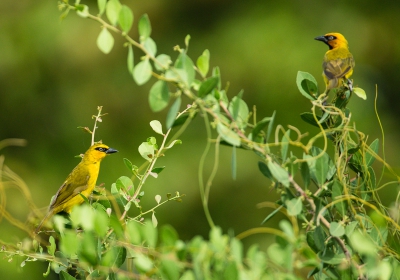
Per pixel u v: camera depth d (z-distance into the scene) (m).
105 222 3.71
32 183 17.34
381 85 18.48
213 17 18.70
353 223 4.09
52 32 17.91
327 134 4.92
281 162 4.21
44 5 18.19
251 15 18.30
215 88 4.11
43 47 17.91
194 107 4.23
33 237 4.91
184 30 18.64
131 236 3.76
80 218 3.67
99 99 17.86
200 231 16.22
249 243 16.25
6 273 13.65
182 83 3.92
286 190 4.02
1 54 18.02
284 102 17.20
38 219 5.15
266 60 17.39
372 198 4.81
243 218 16.34
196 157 16.55
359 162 4.85
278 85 17.23
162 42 18.58
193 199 16.22
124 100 17.84
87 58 17.88
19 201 15.37
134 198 5.20
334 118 4.88
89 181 7.15
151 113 17.66
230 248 3.47
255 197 16.42
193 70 3.96
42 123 18.06
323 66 7.63
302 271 9.17
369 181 4.77
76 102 17.91
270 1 18.47
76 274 4.98
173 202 16.12
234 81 17.48
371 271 3.62
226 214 16.38
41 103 18.06
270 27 17.80
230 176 16.44
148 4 18.42
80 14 3.90
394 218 4.45
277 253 3.49
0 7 18.16
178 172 16.33
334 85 5.18
